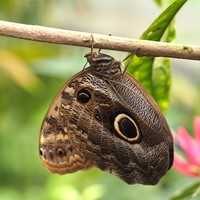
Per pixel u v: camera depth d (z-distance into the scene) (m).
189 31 1.08
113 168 0.66
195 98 1.21
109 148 0.65
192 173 0.77
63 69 1.01
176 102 1.20
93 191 1.08
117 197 1.06
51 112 0.66
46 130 0.66
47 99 1.20
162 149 0.64
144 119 0.64
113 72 0.64
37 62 1.09
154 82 0.71
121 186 1.07
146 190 1.05
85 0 1.26
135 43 0.61
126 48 0.61
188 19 1.44
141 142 0.65
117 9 1.76
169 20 0.66
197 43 1.07
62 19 1.40
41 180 1.24
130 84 0.64
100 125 0.65
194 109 1.20
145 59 0.70
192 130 1.14
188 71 1.48
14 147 1.22
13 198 1.19
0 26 0.60
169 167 0.65
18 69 1.09
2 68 1.10
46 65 1.03
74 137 0.66
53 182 1.13
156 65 0.70
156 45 0.61
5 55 1.09
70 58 1.02
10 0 1.12
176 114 1.14
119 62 0.64
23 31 0.60
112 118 0.65
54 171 0.67
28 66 1.10
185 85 1.22
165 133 0.64
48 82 1.19
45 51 1.13
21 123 1.22
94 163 0.66
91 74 0.65
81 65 1.00
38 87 1.15
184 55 0.61
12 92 1.19
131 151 0.65
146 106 0.64
